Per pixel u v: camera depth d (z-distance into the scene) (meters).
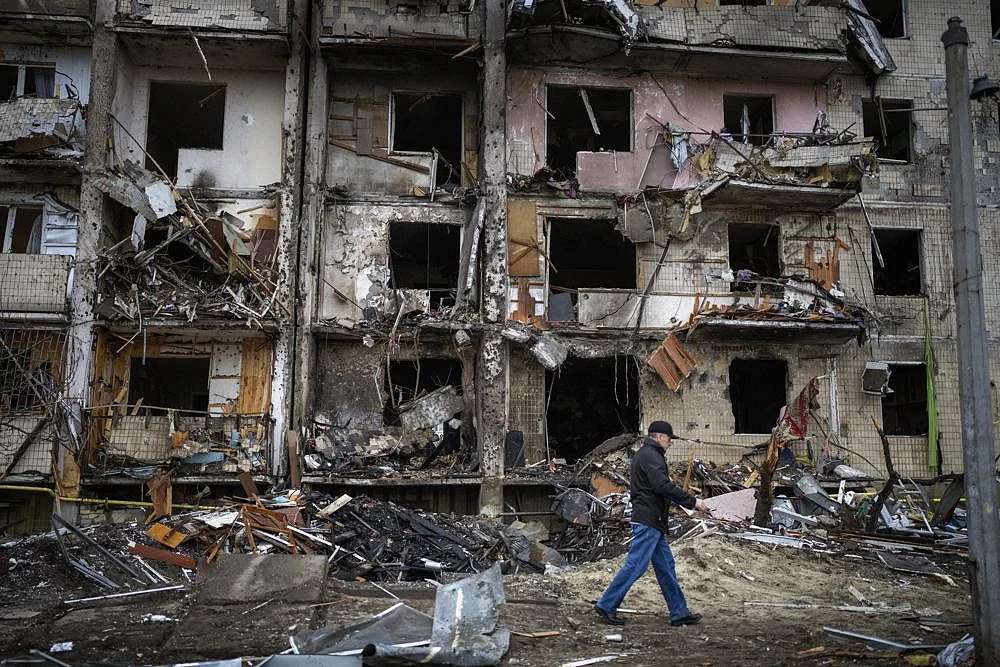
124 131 18.34
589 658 6.30
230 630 6.86
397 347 18.25
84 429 16.52
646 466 7.54
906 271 20.67
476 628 6.72
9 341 16.94
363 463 17.48
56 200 18.00
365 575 12.13
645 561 7.49
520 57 19.06
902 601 9.30
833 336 18.38
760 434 18.48
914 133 20.20
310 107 18.66
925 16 20.56
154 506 15.33
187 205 17.97
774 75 19.75
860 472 17.84
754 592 9.59
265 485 16.86
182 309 17.20
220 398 17.83
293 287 17.84
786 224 19.31
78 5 17.89
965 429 5.71
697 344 18.72
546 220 18.89
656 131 19.33
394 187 19.34
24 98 17.66
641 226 18.83
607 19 18.22
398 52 18.73
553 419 22.38
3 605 8.77
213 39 18.06
